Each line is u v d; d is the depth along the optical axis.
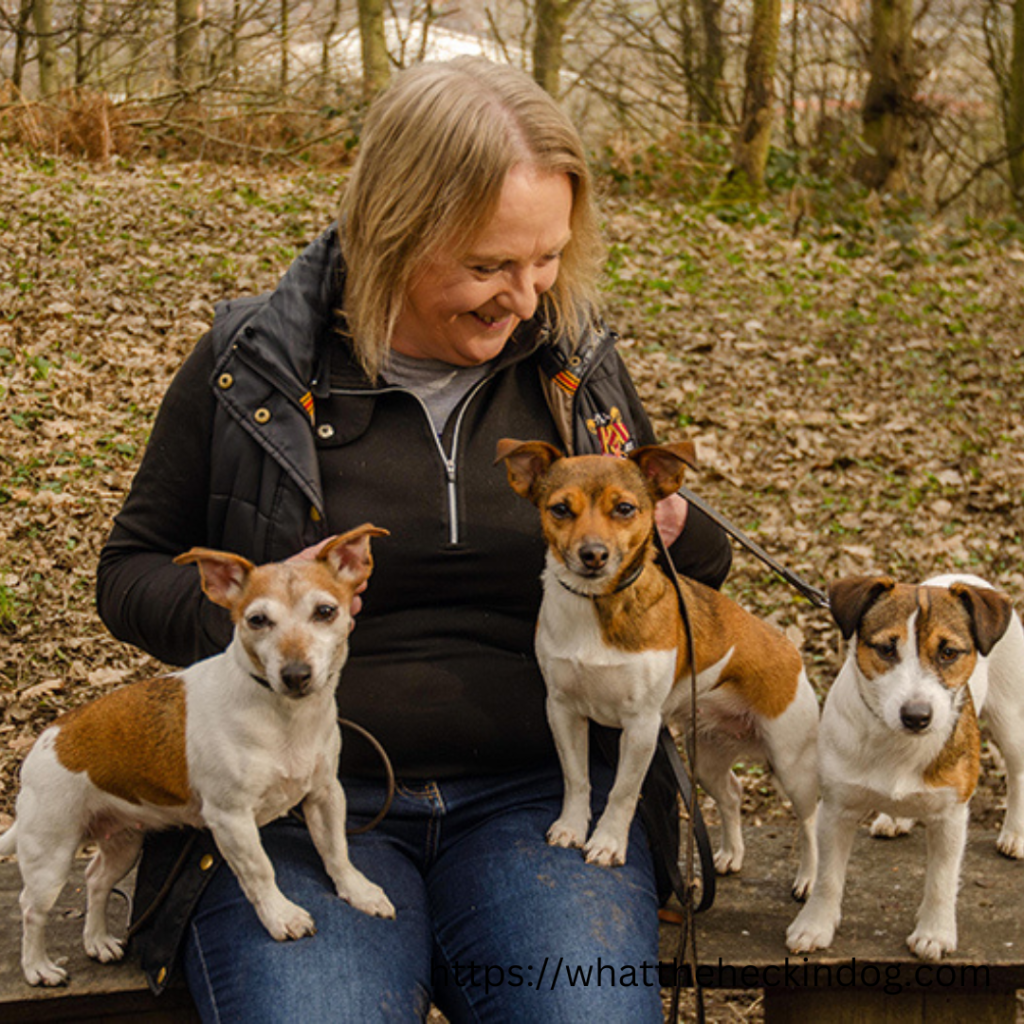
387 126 2.55
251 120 14.20
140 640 2.74
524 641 2.78
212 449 2.70
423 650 2.68
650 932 2.45
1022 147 16.44
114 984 2.51
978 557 6.25
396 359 2.75
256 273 9.05
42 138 12.56
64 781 2.45
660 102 17.48
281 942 2.29
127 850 2.61
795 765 3.04
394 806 2.63
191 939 2.41
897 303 10.31
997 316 10.14
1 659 4.73
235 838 2.31
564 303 2.83
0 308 7.75
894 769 2.67
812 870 3.00
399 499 2.67
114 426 6.56
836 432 7.59
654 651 2.62
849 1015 2.77
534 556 2.74
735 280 10.56
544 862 2.51
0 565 5.26
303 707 2.34
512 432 2.82
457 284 2.56
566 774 2.65
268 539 2.62
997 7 17.77
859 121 17.17
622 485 2.61
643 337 8.84
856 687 2.73
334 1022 2.16
